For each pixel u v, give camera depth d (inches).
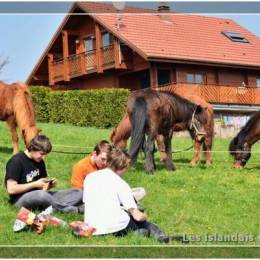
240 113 1289.4
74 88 1390.3
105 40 1310.3
